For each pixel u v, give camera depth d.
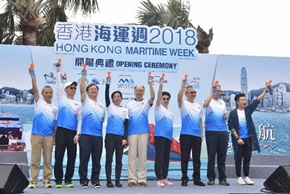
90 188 8.24
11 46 9.92
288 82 10.66
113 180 9.51
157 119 8.74
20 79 9.92
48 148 8.32
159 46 10.06
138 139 8.67
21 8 13.66
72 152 8.32
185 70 10.15
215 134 8.77
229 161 10.42
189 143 8.73
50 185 8.30
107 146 8.48
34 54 9.93
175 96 10.06
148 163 9.86
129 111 8.71
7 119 9.89
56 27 9.88
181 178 9.26
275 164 10.57
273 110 10.66
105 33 9.95
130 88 9.98
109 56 9.95
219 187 8.50
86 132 8.29
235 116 8.86
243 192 7.86
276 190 7.81
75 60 9.91
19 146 9.91
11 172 7.07
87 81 9.88
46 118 8.32
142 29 10.02
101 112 8.41
